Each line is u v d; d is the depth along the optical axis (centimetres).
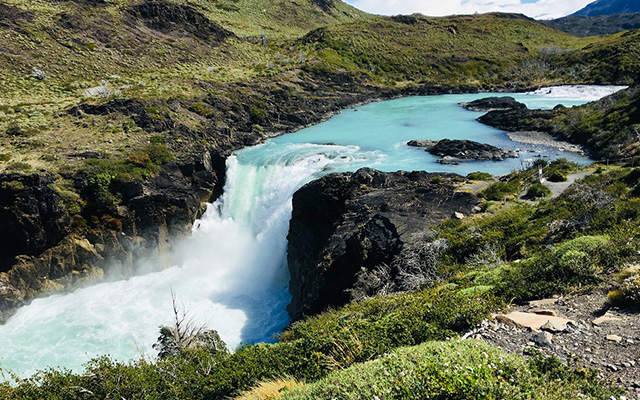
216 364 1091
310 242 2995
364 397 581
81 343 2502
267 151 4700
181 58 7406
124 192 3319
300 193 3138
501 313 955
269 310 2908
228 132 4953
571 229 1562
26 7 6869
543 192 2647
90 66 6075
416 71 9669
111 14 7669
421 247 2003
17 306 2778
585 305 916
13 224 2828
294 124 5984
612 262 1093
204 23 8975
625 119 3944
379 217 2436
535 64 9825
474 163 3997
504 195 2675
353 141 5103
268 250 3662
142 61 6825
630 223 1313
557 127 4862
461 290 1187
